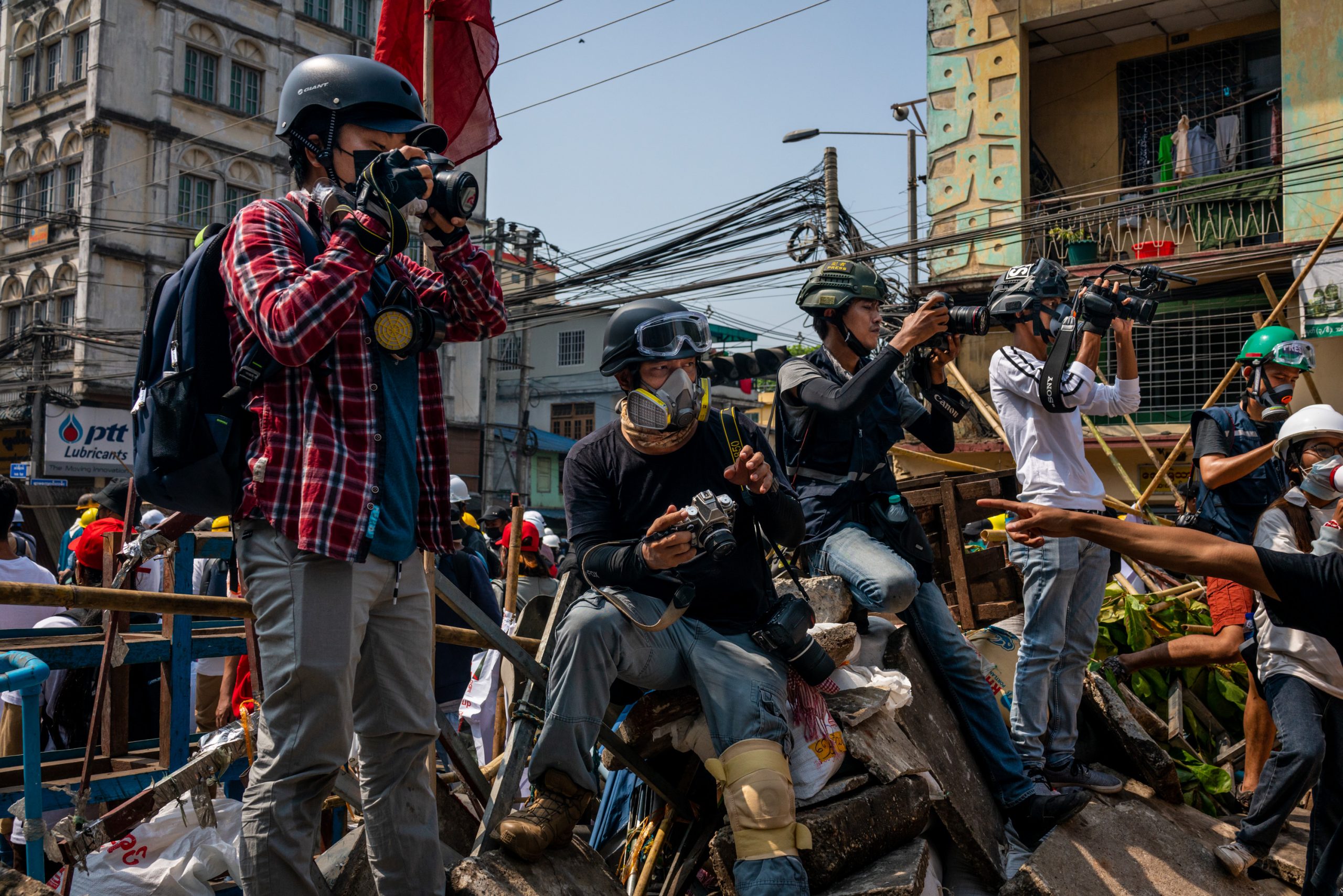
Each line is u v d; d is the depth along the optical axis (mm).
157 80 26359
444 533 2453
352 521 2115
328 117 2324
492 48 4422
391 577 2285
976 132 12844
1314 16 11258
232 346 2174
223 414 2125
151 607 2473
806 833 2707
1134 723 4363
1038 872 3363
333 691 2135
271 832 2156
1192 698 5152
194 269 2182
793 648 2986
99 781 3502
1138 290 4152
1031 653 3979
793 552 3383
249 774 2283
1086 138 13430
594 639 2830
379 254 2123
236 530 2227
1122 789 4254
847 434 3900
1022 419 4098
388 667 2342
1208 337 12000
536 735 3092
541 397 34188
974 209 12812
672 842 3416
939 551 5695
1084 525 2461
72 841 2869
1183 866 3750
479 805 3391
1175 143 12531
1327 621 2391
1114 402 4117
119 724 3859
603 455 3078
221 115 27516
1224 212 12156
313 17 29500
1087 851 3613
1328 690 3637
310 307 1997
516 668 3533
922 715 3707
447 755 3369
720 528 2705
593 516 3021
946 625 3930
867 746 3262
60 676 4402
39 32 27562
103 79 25641
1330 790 3553
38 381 25094
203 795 3182
